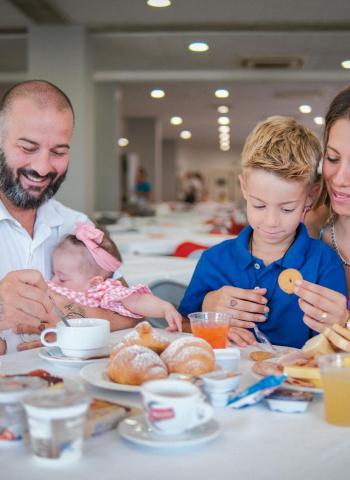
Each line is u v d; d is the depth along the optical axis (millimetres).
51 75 6949
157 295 2367
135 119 15266
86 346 1328
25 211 1872
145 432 903
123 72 9742
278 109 13336
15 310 1375
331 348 1272
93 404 983
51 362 1326
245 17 6555
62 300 1730
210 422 955
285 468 818
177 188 22328
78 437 831
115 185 10375
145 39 7434
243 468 816
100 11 6402
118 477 786
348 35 7078
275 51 8008
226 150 26797
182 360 1125
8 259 1818
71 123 1769
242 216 8188
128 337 1236
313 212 2062
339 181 1734
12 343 1730
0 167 1734
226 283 1862
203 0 5980
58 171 1776
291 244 1833
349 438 928
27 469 807
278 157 1634
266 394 1038
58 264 1887
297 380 1122
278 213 1677
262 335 1569
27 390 903
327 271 1792
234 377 1067
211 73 9523
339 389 974
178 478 785
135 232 5480
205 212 11852
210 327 1358
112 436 921
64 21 6789
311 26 6859
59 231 1985
